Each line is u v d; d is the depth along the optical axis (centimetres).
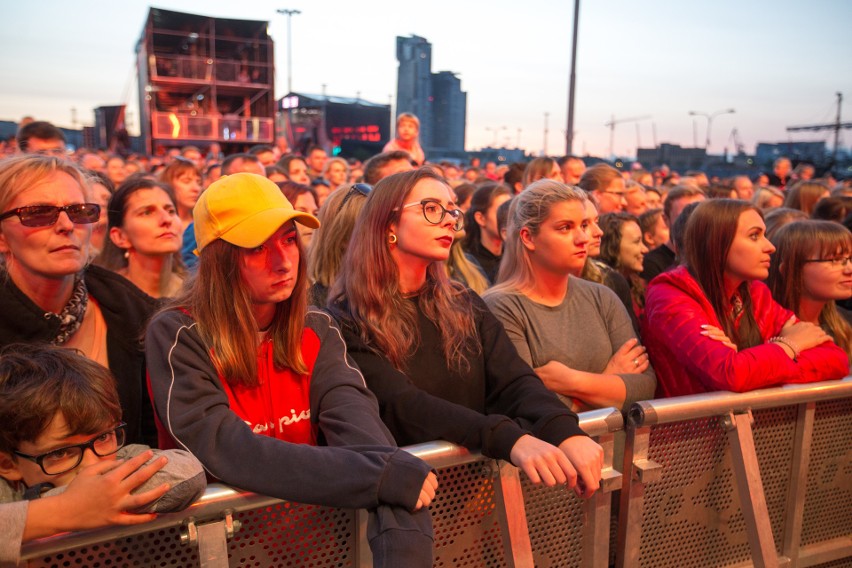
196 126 2425
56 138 602
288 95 3278
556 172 607
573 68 1631
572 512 186
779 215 363
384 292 198
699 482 204
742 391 213
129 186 300
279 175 649
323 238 259
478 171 1383
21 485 144
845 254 279
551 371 229
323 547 154
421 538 136
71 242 195
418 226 196
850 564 238
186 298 169
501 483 169
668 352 255
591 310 249
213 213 160
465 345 202
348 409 162
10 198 188
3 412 137
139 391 214
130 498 126
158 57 2384
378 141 3266
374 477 137
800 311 289
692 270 259
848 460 233
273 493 138
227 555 140
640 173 1064
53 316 200
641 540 196
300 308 170
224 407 152
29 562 126
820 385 217
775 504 221
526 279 246
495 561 177
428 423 174
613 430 184
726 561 212
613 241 377
